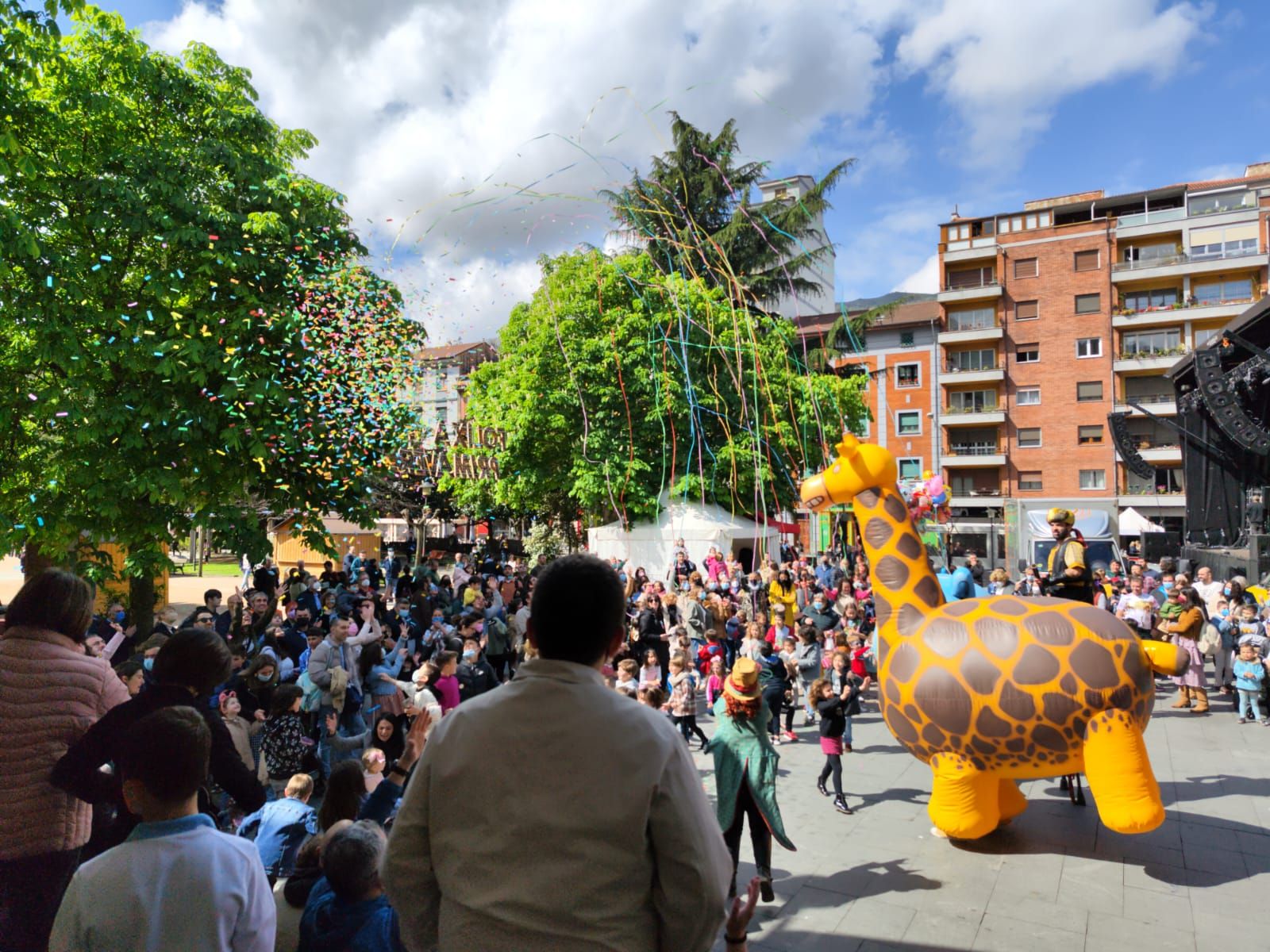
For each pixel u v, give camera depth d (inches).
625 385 802.8
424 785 61.6
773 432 831.7
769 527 882.1
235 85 482.0
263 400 410.6
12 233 331.6
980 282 1667.1
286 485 452.1
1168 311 1473.9
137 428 391.9
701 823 58.9
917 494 283.9
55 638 115.0
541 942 54.4
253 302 415.8
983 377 1603.1
